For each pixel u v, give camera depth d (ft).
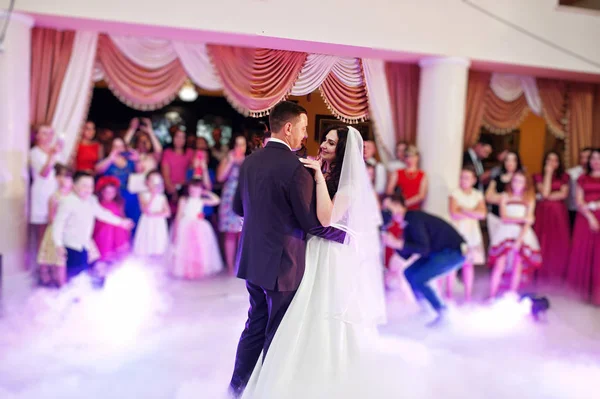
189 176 17.81
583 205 15.81
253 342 7.76
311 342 7.34
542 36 15.47
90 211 13.92
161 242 16.14
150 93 16.78
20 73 13.80
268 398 7.02
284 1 8.49
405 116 16.07
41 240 14.83
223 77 16.42
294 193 7.10
